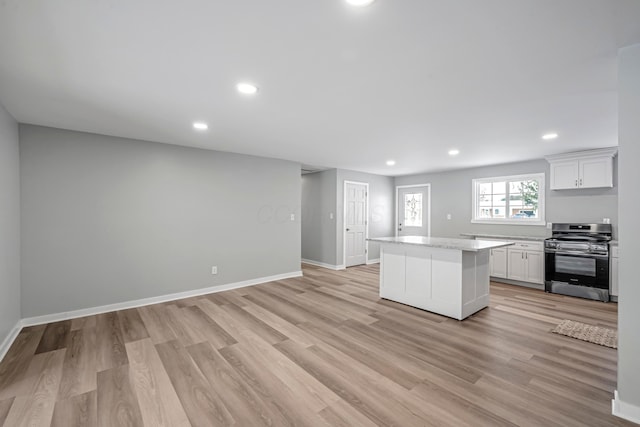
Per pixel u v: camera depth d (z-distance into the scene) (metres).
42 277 3.32
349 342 2.83
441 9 1.41
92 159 3.63
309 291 4.67
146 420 1.79
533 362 2.45
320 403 1.94
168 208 4.19
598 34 1.62
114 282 3.77
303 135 3.75
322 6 1.40
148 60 1.91
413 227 7.39
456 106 2.71
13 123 3.01
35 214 3.29
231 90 2.38
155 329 3.15
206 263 4.54
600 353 2.61
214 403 1.94
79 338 2.92
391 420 1.78
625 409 1.79
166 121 3.17
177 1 1.36
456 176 6.51
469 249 3.26
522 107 2.73
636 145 1.75
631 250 1.78
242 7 1.40
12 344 2.79
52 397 2.00
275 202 5.38
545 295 4.50
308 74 2.11
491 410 1.86
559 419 1.78
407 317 3.51
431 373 2.29
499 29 1.58
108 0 1.34
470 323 3.32
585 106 2.69
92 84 2.26
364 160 5.48
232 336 2.97
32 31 1.58
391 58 1.90
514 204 5.68
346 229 6.74
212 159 4.61
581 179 4.57
